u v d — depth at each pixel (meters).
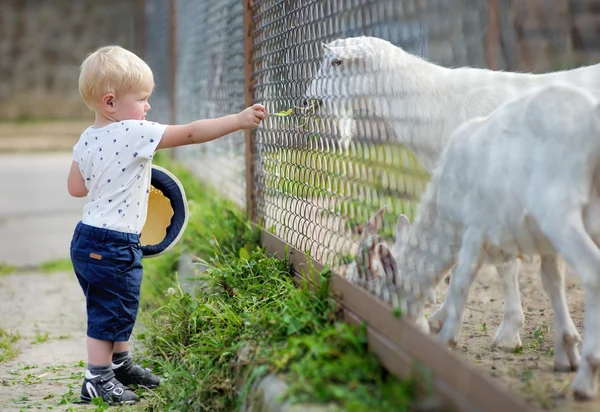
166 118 12.02
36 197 11.85
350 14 3.51
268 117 4.95
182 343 4.36
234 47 6.13
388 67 4.38
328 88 4.37
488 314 4.80
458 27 7.07
